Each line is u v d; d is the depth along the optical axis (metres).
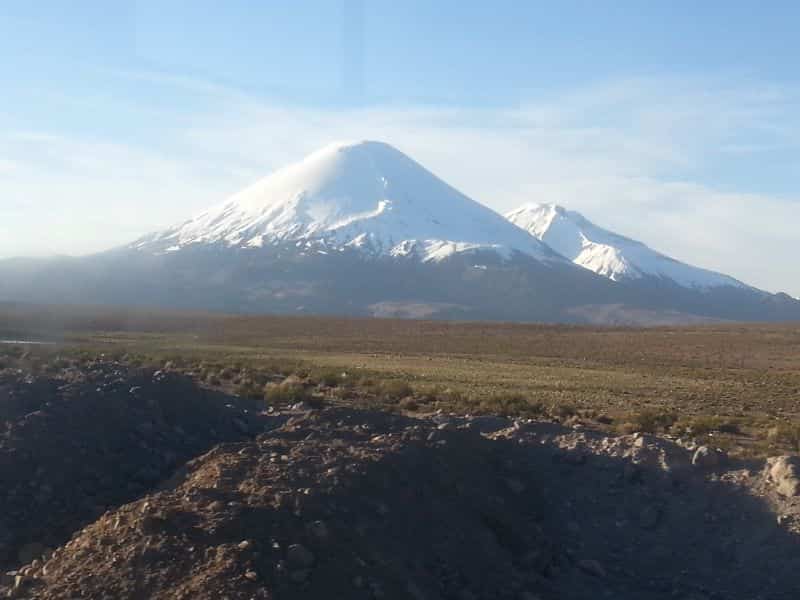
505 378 50.12
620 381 51.22
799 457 19.86
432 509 16.53
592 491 20.39
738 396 44.38
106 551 13.08
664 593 16.73
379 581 13.20
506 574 15.90
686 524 18.94
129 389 23.50
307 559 12.89
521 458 21.80
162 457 20.89
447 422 25.03
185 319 118.88
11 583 13.61
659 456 20.92
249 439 23.95
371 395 35.00
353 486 15.76
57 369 33.25
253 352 68.62
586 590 16.58
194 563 12.47
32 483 17.73
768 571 17.20
